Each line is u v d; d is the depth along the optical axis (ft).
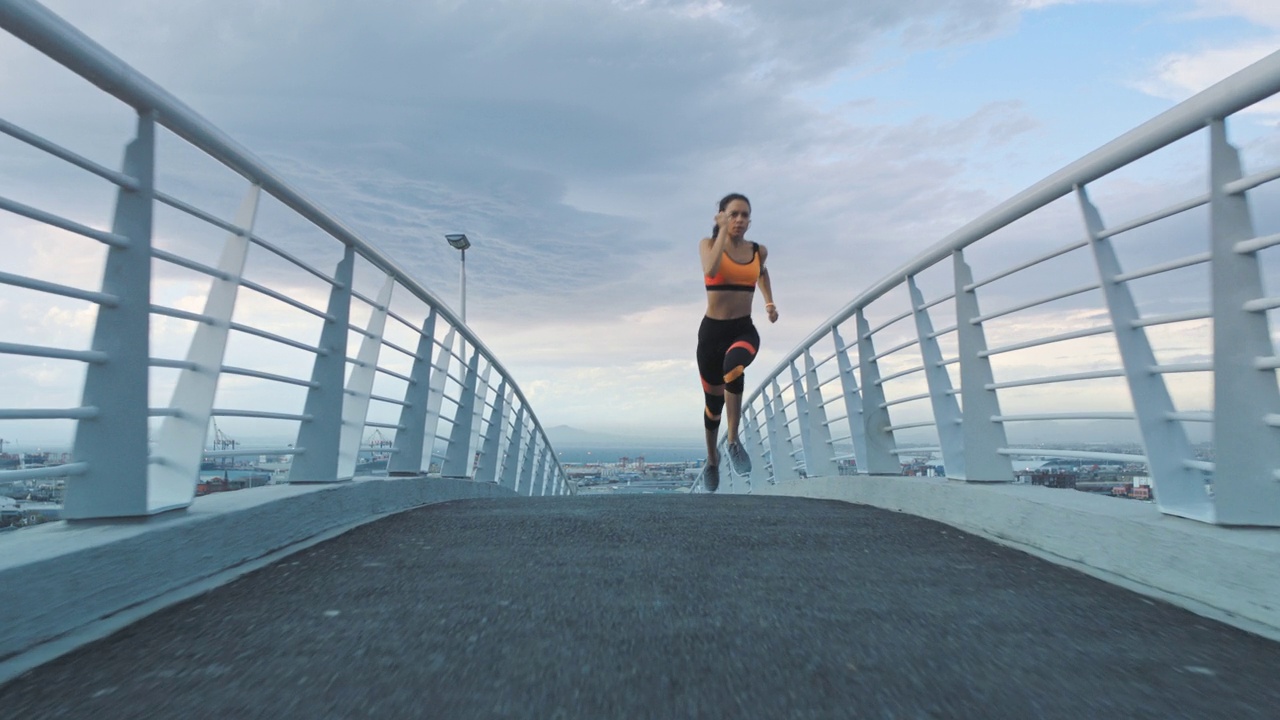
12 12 9.53
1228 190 10.98
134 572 10.97
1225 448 11.25
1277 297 10.45
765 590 11.83
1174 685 7.95
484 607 10.80
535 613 10.50
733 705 7.38
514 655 8.75
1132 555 12.56
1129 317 13.38
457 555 14.61
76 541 10.47
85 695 7.63
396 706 7.32
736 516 20.35
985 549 15.31
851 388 28.30
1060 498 15.61
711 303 26.48
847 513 21.26
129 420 12.00
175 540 11.93
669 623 10.03
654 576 12.78
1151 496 13.71
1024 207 15.93
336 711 7.21
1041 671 8.32
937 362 21.13
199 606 10.90
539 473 60.75
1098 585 12.24
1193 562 11.20
